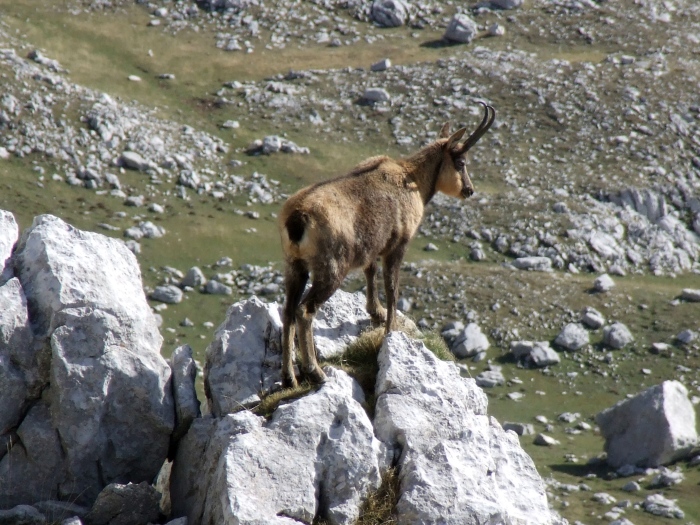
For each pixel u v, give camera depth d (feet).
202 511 105.09
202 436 111.75
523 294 343.46
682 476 247.70
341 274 115.75
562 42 540.11
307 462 101.55
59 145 385.29
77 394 108.68
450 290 341.21
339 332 133.28
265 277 339.16
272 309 128.36
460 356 315.58
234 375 121.39
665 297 349.41
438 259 366.22
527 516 107.55
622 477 250.57
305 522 98.53
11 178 360.28
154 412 113.19
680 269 376.68
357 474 102.27
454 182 143.02
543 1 582.35
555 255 370.94
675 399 269.44
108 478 111.65
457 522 100.01
